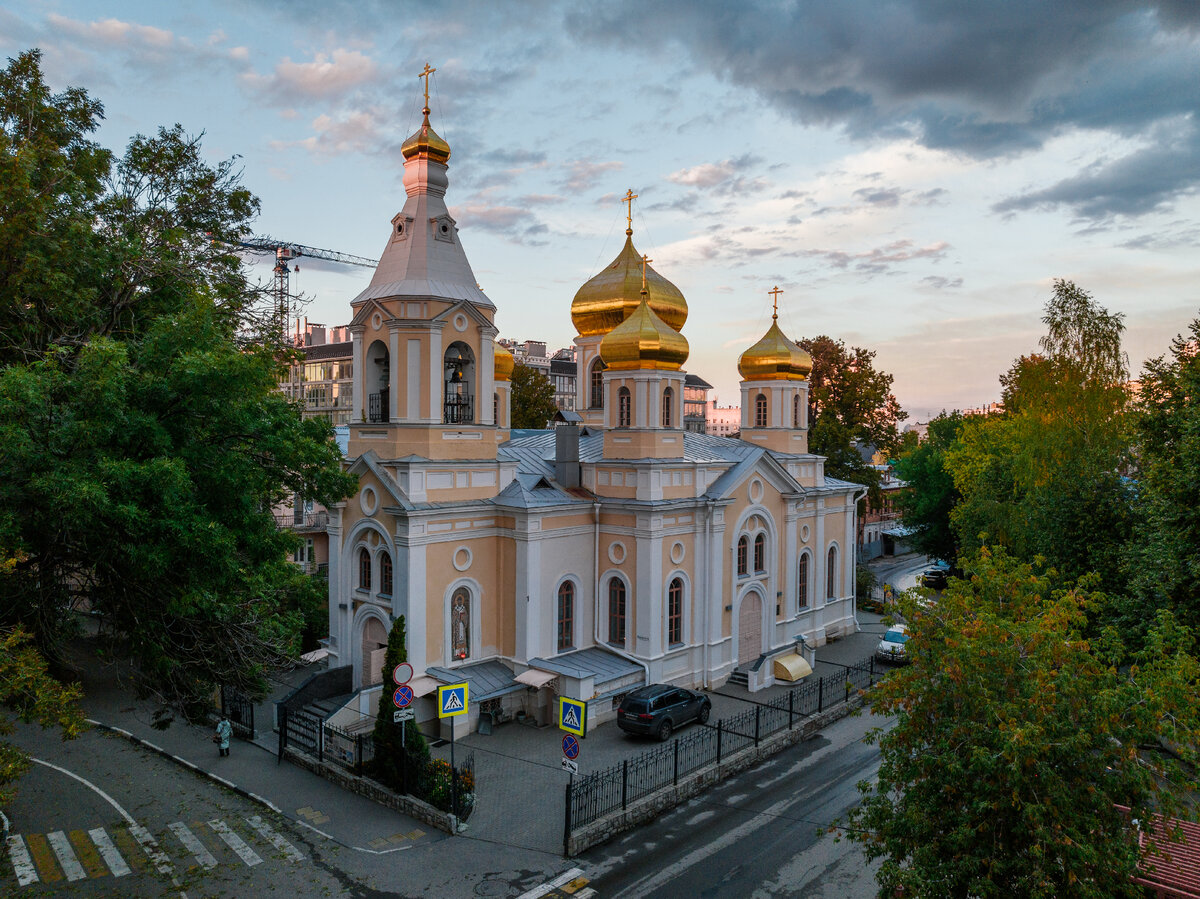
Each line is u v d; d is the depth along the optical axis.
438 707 28.33
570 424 34.56
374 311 30.34
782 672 35.72
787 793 24.86
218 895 18.62
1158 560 26.34
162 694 22.14
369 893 18.92
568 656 32.22
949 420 78.19
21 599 19.41
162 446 17.38
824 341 66.56
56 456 16.75
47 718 15.45
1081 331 41.03
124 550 16.75
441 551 29.73
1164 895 15.46
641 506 32.09
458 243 31.34
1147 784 13.67
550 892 19.12
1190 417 27.20
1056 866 13.44
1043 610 16.61
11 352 22.09
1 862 19.92
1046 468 39.91
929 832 14.80
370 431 30.61
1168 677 13.86
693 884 19.64
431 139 30.67
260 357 20.55
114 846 20.77
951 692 15.09
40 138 23.45
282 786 24.52
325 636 39.69
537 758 26.78
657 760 26.42
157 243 26.45
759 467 37.06
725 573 35.59
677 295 42.38
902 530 87.88
